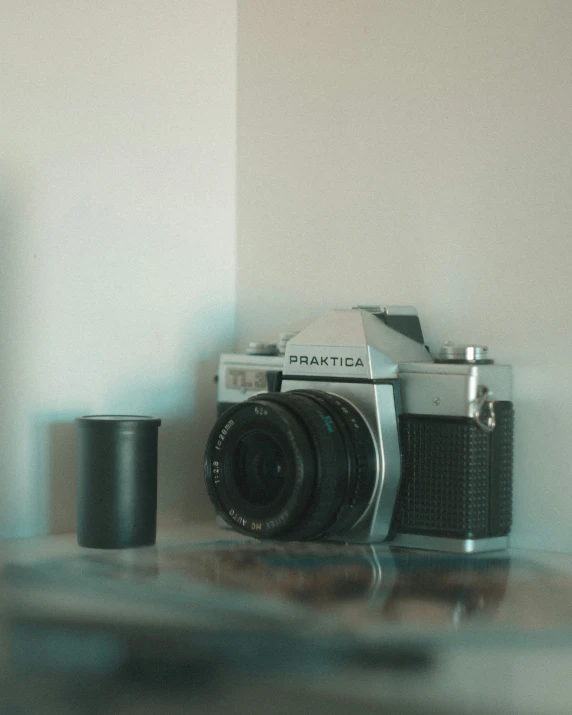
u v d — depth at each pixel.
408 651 0.80
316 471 1.17
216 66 1.59
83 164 1.39
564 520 1.29
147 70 1.48
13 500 1.31
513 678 0.80
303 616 0.87
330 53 1.52
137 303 1.47
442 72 1.40
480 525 1.24
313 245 1.54
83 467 1.24
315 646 0.81
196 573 1.06
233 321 1.62
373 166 1.47
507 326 1.34
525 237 1.33
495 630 0.85
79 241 1.39
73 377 1.38
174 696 0.80
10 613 0.88
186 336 1.55
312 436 1.18
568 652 0.81
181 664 0.81
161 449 1.51
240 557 1.17
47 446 1.35
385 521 1.25
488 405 1.24
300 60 1.55
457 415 1.22
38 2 1.33
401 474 1.26
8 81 1.30
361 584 1.02
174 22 1.52
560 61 1.30
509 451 1.29
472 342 1.37
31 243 1.33
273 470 1.24
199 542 1.29
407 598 0.96
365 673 0.79
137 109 1.46
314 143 1.54
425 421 1.25
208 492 1.27
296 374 1.30
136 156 1.46
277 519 1.18
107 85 1.42
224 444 1.25
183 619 0.86
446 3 1.40
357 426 1.23
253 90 1.60
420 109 1.42
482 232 1.37
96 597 0.94
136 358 1.47
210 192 1.58
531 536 1.31
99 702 0.79
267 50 1.58
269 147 1.58
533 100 1.32
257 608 0.90
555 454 1.30
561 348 1.30
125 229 1.45
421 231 1.42
